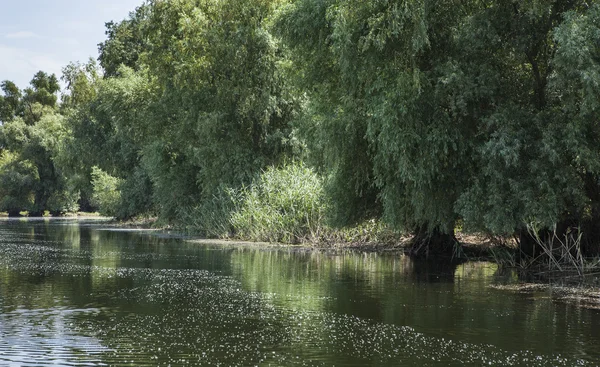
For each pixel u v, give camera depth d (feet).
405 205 75.92
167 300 48.65
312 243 107.86
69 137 223.30
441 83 69.00
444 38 72.79
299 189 112.98
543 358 31.65
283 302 47.96
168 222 167.43
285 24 87.10
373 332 37.45
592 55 59.36
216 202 132.46
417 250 91.15
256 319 41.22
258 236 116.98
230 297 50.29
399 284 58.49
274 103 134.62
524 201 65.72
